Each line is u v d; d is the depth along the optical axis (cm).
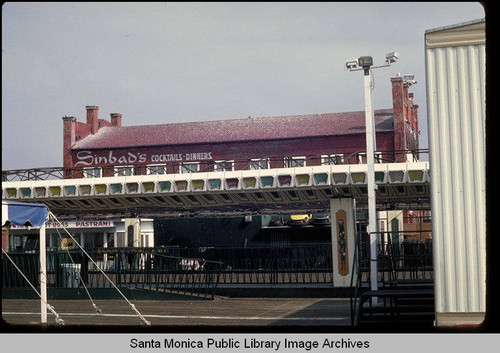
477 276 1283
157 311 2389
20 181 3691
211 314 2261
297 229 4219
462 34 1303
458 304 1287
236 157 6275
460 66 1303
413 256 2353
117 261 3072
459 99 1301
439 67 1312
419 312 1802
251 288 2911
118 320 2125
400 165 3036
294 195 3509
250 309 2406
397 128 5912
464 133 1297
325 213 4381
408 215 5394
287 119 6506
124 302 2775
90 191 3575
